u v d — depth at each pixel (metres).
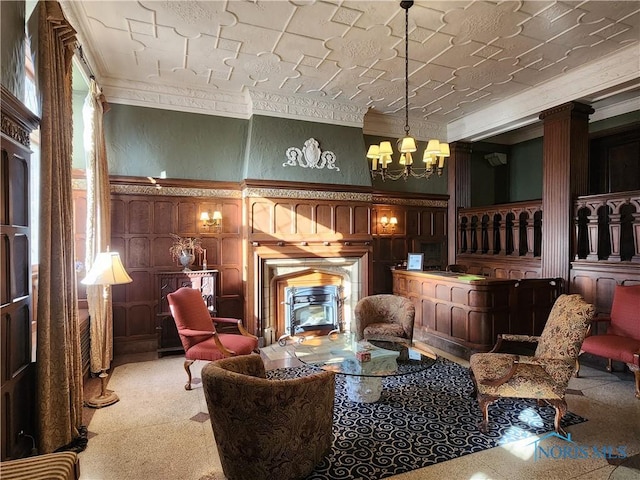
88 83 4.35
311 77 5.00
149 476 2.40
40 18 2.53
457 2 3.38
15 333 2.36
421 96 5.71
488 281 4.48
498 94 5.65
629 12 3.56
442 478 2.37
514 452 2.65
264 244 5.42
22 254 2.51
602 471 2.43
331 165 5.86
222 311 5.53
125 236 5.07
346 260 5.95
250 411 2.12
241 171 5.67
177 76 4.95
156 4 3.40
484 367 3.09
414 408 3.33
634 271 4.32
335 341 3.97
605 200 4.66
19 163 2.46
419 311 5.61
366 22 3.71
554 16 3.62
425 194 7.00
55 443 2.59
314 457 2.37
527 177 7.48
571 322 2.96
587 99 4.94
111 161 5.04
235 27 3.79
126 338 5.06
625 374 4.17
